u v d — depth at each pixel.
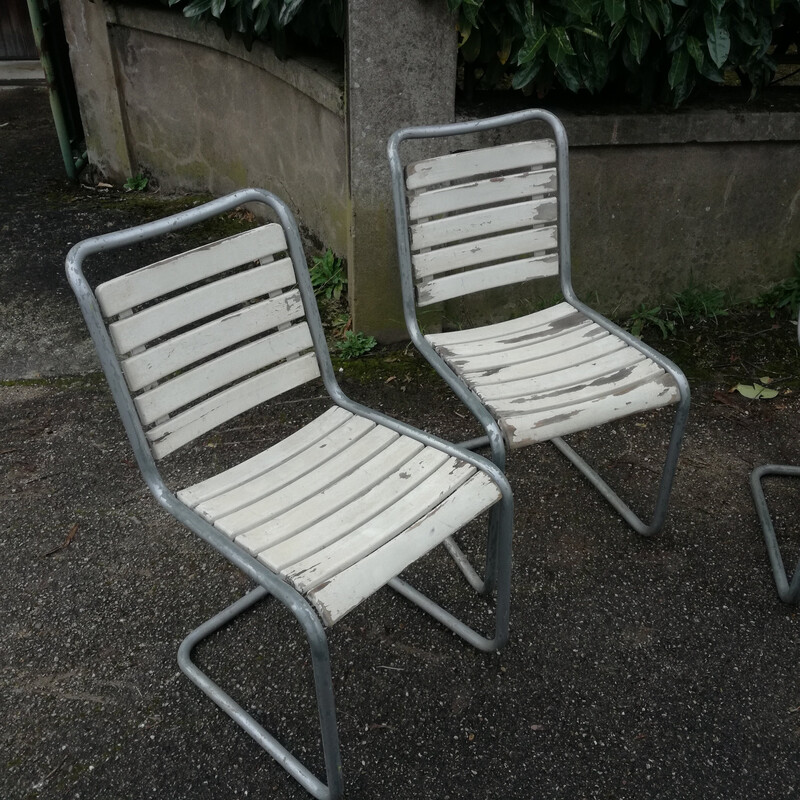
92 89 4.23
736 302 3.17
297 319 1.81
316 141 3.12
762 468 2.41
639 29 2.42
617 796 1.61
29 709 1.78
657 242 2.97
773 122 2.75
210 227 3.82
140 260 3.53
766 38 2.61
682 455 2.51
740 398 2.75
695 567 2.13
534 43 2.38
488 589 2.02
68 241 3.69
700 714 1.77
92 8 3.94
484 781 1.64
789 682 1.84
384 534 1.47
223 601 2.04
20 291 3.31
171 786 1.64
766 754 1.69
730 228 2.99
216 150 3.94
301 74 2.93
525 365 1.97
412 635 1.95
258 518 1.54
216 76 3.65
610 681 1.84
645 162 2.79
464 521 1.52
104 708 1.78
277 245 1.69
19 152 4.86
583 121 2.62
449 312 2.95
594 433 2.61
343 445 1.74
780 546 2.20
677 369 1.92
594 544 2.20
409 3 2.32
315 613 1.34
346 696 1.81
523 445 1.73
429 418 2.65
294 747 1.71
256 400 1.75
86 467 2.46
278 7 2.72
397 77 2.43
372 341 2.91
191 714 1.78
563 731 1.74
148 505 2.33
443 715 1.77
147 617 2.00
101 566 2.13
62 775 1.65
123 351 1.49
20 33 5.95
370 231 2.69
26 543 2.20
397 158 1.92
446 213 2.22
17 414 2.67
